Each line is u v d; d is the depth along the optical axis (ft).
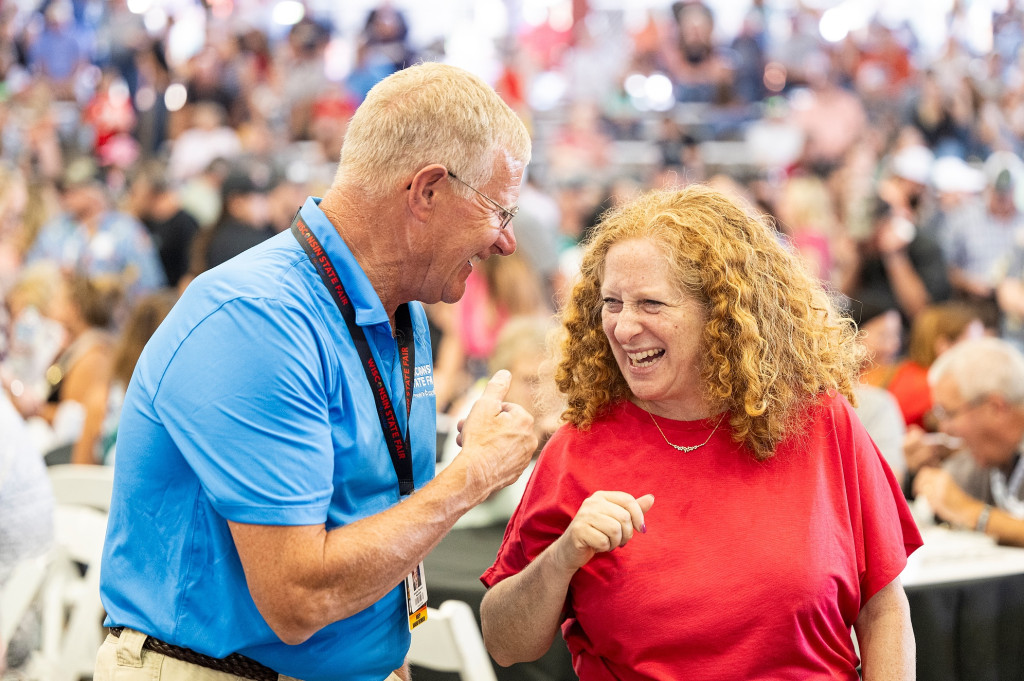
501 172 4.35
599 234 4.86
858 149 24.39
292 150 26.17
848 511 4.56
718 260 4.45
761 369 4.49
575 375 4.92
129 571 4.28
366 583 3.98
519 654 4.73
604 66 30.94
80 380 12.24
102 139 28.86
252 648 4.19
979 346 8.42
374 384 4.43
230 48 31.60
